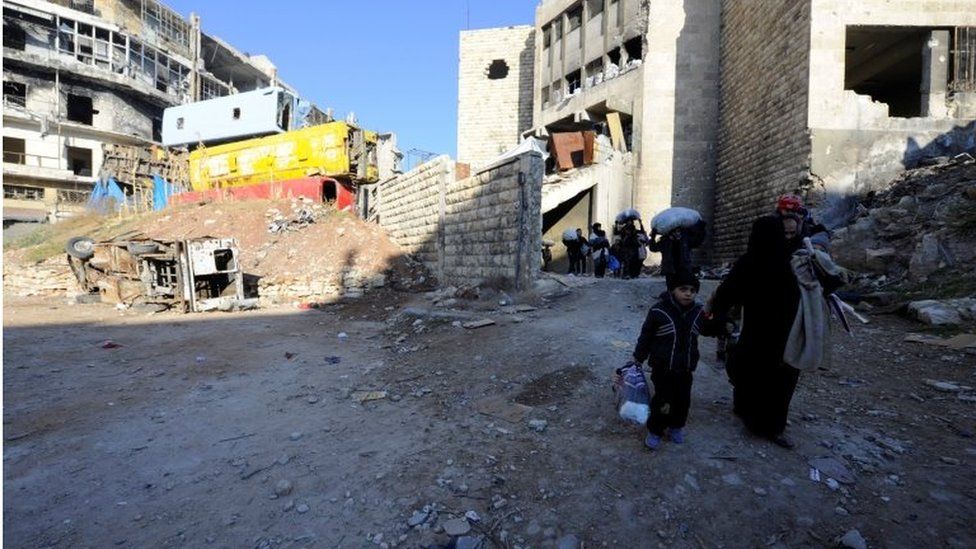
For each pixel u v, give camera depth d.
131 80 33.19
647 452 3.50
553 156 18.88
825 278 3.39
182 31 38.94
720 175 18.69
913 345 5.49
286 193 19.78
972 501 2.85
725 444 3.55
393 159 26.55
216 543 2.92
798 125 12.55
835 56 11.93
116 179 24.50
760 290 3.55
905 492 2.97
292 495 3.39
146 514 3.24
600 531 2.83
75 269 15.94
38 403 5.47
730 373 3.85
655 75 19.64
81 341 8.95
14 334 9.63
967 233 7.56
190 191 22.86
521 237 9.66
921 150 11.48
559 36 25.20
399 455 3.85
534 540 2.80
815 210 11.78
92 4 32.66
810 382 4.68
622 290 9.02
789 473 3.20
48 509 3.32
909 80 16.42
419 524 2.97
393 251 15.48
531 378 5.27
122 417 5.01
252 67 44.31
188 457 4.06
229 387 6.04
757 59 15.38
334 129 19.14
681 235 7.57
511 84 30.25
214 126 22.73
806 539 2.68
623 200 18.98
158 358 7.62
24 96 31.23
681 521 2.85
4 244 20.41
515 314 8.35
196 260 12.90
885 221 9.37
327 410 5.07
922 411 3.97
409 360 6.79
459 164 13.25
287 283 14.39
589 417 4.20
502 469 3.50
